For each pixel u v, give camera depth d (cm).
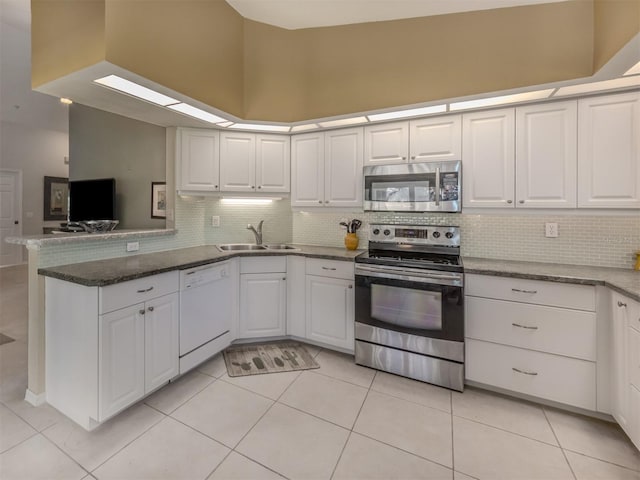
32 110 565
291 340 308
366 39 259
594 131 209
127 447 169
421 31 241
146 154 341
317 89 274
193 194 296
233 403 208
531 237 249
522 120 228
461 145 247
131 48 185
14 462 158
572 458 163
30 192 673
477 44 224
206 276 248
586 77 192
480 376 220
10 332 312
